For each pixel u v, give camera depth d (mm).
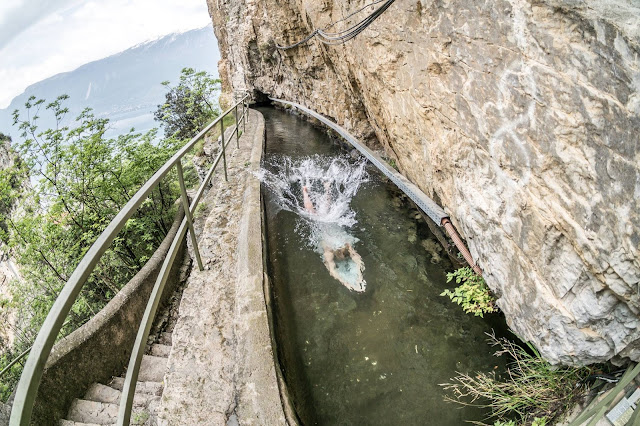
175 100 19109
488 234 2701
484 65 2383
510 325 2705
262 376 2646
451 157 3119
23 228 7059
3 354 8961
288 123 14312
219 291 3553
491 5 2182
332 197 6926
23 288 7910
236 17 20562
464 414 2891
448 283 4195
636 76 1466
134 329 4977
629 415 1923
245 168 7418
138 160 7973
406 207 6016
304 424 2777
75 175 7535
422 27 3139
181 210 7984
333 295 4309
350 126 8680
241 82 22984
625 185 1577
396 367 3357
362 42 4777
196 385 2605
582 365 2154
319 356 3555
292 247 5328
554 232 2035
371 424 2924
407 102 3959
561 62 1802
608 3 1571
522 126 2135
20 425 898
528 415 2602
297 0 8062
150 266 5633
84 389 4055
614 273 1709
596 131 1685
